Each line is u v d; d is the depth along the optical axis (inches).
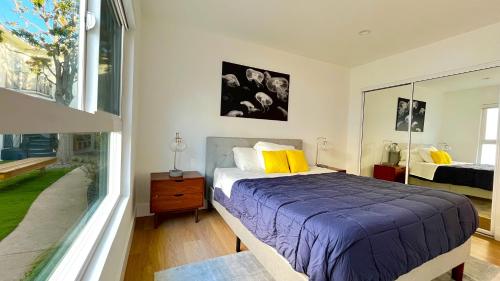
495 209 99.6
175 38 110.7
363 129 162.2
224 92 122.9
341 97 166.9
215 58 120.1
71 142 40.7
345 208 55.4
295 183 85.1
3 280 24.3
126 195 78.5
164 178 97.0
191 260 72.7
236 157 118.9
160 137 109.6
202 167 119.2
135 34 79.9
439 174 122.6
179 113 113.0
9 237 24.8
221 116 122.7
